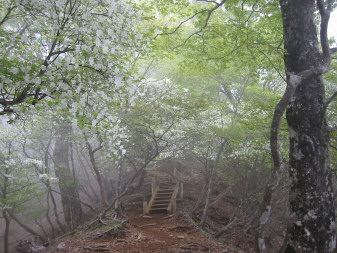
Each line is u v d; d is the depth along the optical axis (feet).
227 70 34.50
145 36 19.80
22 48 12.15
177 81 40.65
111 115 13.03
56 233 41.75
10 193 33.27
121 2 13.80
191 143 33.12
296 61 13.79
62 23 11.94
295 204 12.73
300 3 13.80
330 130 13.06
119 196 26.94
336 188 29.94
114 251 18.78
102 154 36.19
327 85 24.86
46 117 25.44
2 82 9.57
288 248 12.71
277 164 13.38
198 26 24.41
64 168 38.88
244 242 29.07
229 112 34.47
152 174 47.55
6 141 32.22
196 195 39.91
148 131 30.19
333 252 12.03
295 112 13.34
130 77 12.79
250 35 22.26
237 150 30.42
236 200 38.75
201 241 21.31
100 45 10.92
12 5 12.17
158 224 28.14
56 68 10.80
